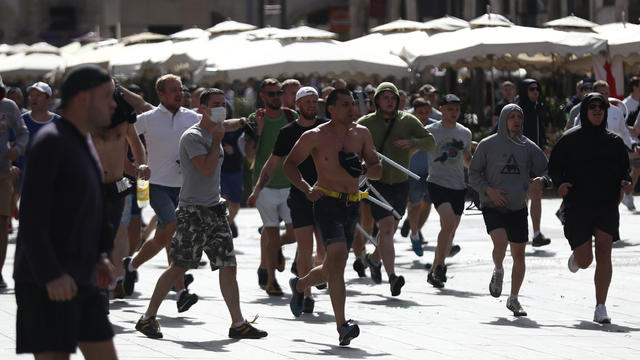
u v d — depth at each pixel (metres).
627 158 25.81
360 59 57.09
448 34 60.81
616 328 24.66
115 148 23.25
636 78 49.03
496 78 90.12
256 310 26.77
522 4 106.38
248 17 136.38
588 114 25.56
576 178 25.73
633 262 35.34
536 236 39.19
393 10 125.94
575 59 73.19
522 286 31.03
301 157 22.55
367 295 29.62
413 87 75.19
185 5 134.00
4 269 35.09
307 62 56.66
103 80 13.23
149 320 22.30
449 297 29.28
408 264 36.53
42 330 13.41
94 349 13.80
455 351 21.17
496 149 26.75
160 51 73.94
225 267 22.55
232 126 23.02
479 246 40.97
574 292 29.88
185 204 22.61
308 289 26.20
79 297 13.42
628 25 67.06
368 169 23.14
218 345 21.39
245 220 53.97
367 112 37.84
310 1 141.50
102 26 139.50
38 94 32.59
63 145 13.03
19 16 141.25
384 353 20.77
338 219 22.20
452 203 31.70
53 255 12.84
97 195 13.47
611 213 25.59
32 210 12.82
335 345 21.70
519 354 21.00
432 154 31.81
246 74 56.75
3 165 29.91
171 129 27.89
